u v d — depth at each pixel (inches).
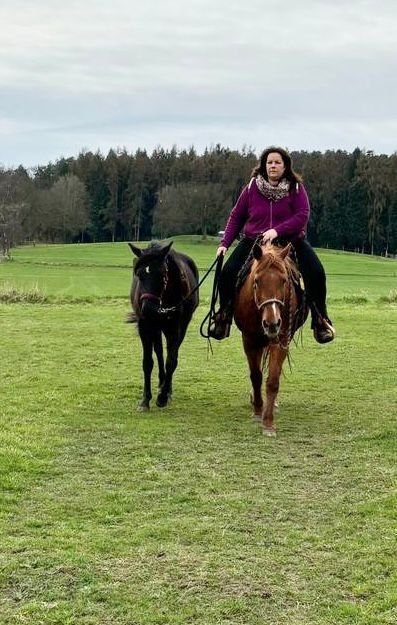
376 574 174.2
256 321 309.4
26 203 3184.1
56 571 173.9
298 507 219.3
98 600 161.8
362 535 197.0
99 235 4190.5
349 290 1360.7
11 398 369.4
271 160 315.3
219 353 521.3
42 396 374.3
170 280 342.6
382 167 3385.8
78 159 4451.3
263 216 319.0
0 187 3016.7
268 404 308.5
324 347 540.1
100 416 336.2
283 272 288.7
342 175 3479.3
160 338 372.2
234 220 330.0
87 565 177.0
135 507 218.1
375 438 300.2
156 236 3860.7
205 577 171.9
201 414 344.8
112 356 503.5
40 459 264.8
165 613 156.4
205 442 292.5
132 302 360.8
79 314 732.0
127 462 264.4
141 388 402.6
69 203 3791.8
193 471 253.3
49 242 3954.2
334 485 239.8
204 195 3570.4
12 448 274.1
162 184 4151.1
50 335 593.6
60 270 1952.5
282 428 318.3
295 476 249.3
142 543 189.9
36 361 480.7
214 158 4097.0
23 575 171.9
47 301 866.1
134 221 4188.0
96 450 279.1
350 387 410.3
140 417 335.3
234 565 178.2
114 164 4136.3
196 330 629.0
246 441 295.3
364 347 539.2
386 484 240.1
